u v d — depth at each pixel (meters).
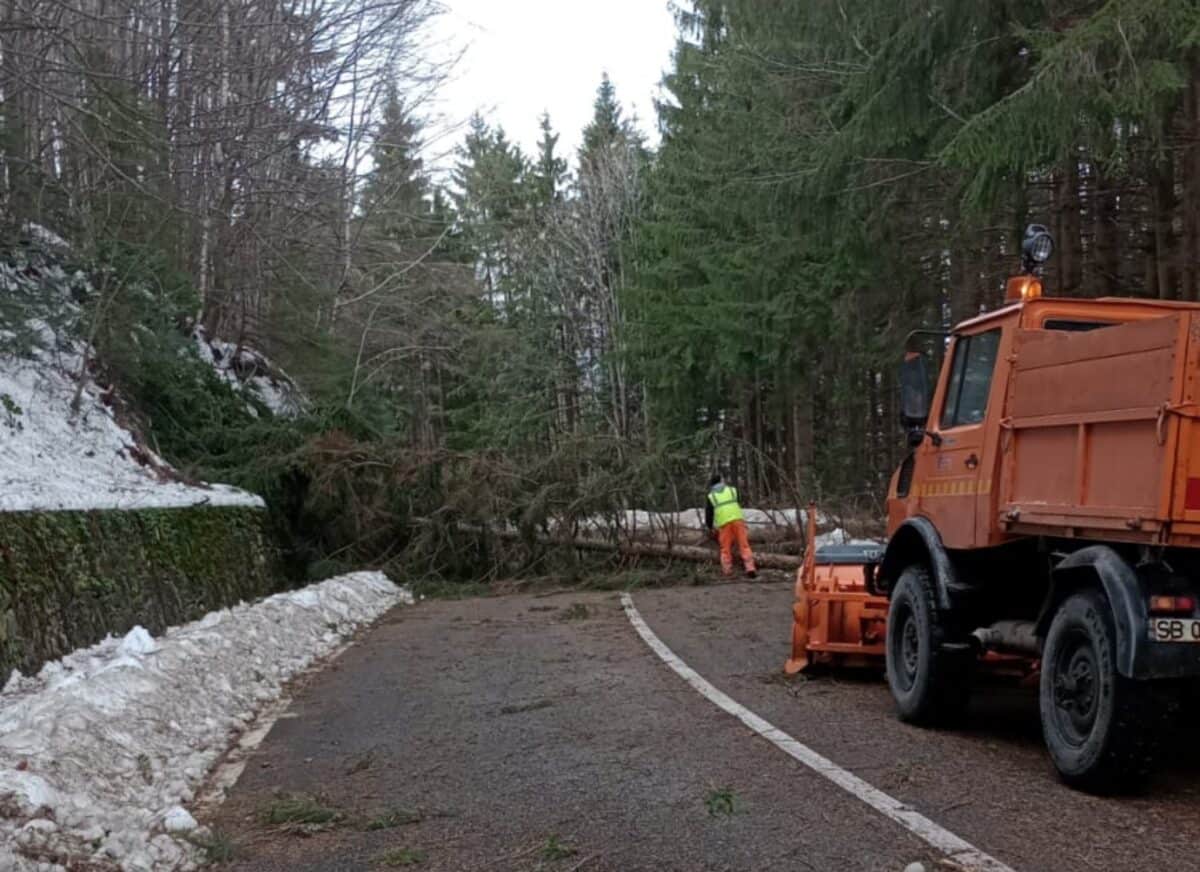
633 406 42.94
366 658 11.85
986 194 12.30
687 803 5.69
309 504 19.28
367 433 21.33
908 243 17.84
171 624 12.38
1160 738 5.43
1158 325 5.24
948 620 7.34
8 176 14.97
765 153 17.64
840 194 15.19
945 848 4.82
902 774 6.14
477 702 8.90
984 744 6.99
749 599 15.58
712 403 34.38
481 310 33.44
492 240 43.50
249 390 21.75
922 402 7.93
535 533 19.70
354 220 23.27
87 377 16.34
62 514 10.78
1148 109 10.40
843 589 9.54
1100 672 5.56
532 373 42.03
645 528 19.92
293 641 12.28
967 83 12.80
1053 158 11.55
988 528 6.84
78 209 16.02
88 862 4.93
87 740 6.74
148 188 15.21
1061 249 16.31
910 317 20.36
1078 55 10.09
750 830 5.19
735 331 28.14
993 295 19.81
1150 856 4.71
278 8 16.77
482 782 6.38
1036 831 5.07
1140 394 5.33
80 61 12.09
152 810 6.14
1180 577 5.40
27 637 9.13
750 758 6.59
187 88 15.89
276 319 23.41
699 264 29.59
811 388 29.84
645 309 33.78
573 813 5.64
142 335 17.42
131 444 16.48
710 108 28.19
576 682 9.58
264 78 17.27
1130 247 17.05
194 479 17.17
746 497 27.31
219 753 7.57
